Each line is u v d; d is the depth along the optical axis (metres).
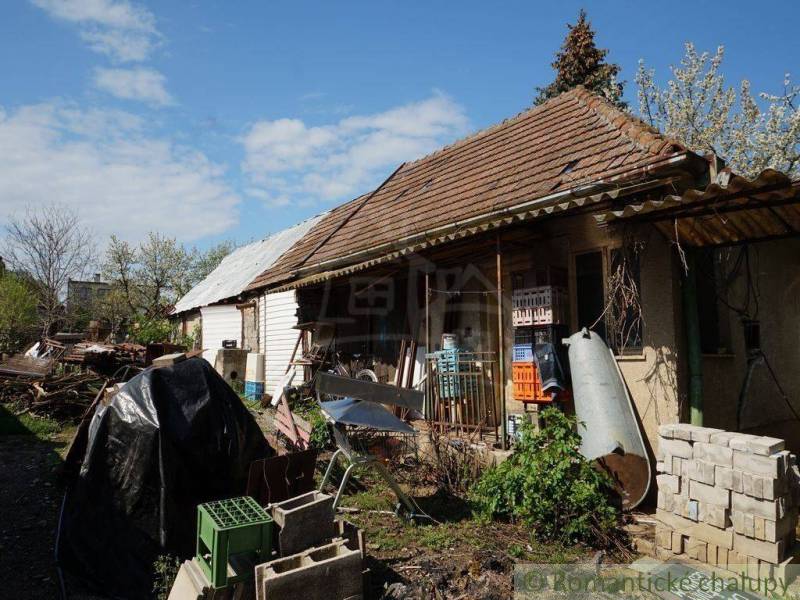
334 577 3.45
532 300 6.61
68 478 5.83
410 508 5.33
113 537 4.24
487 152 10.47
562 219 6.69
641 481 5.30
